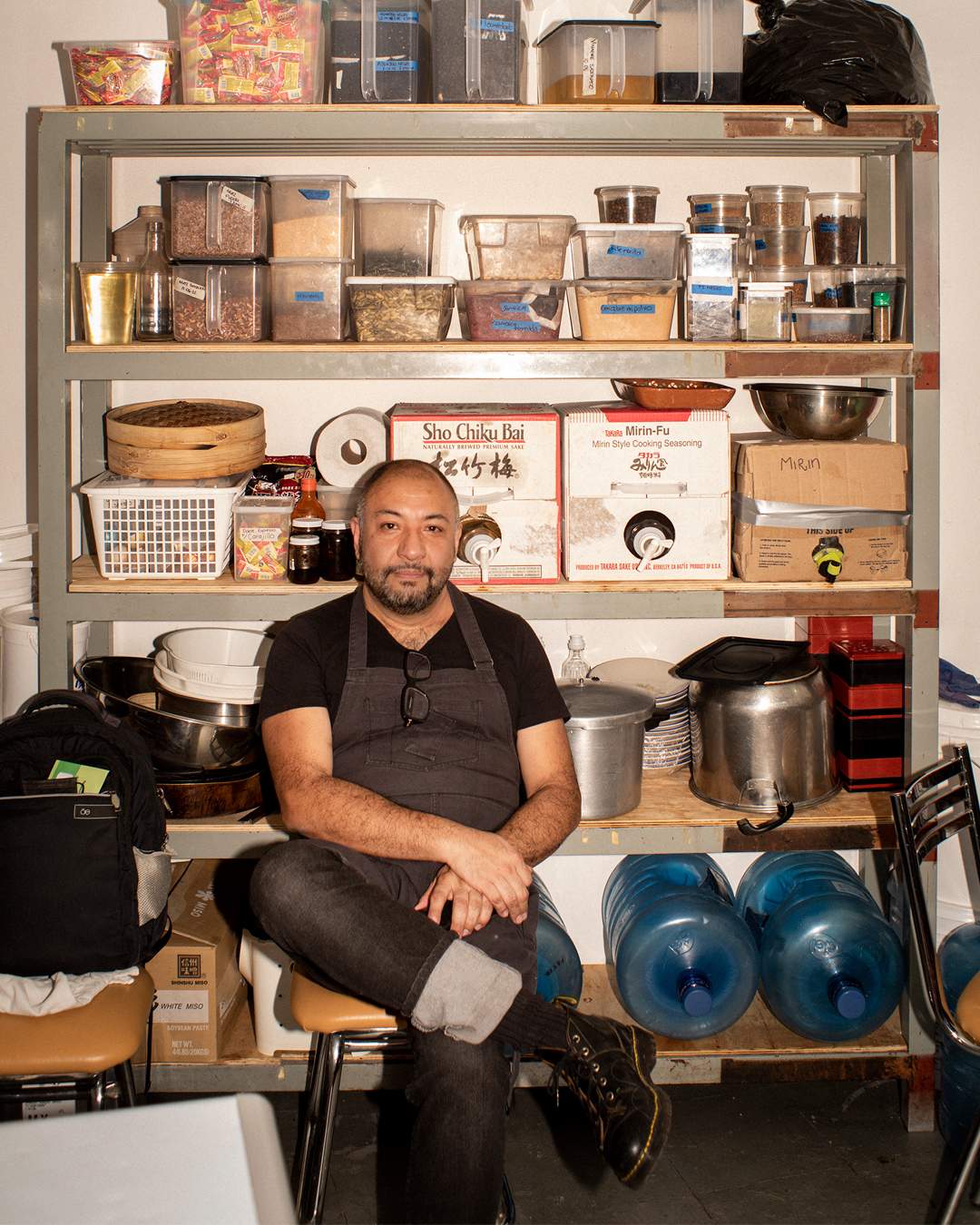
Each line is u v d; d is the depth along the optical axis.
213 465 2.17
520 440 2.18
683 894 2.32
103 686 2.40
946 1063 2.22
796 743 2.23
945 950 2.29
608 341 2.14
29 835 1.81
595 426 2.18
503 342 2.12
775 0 2.24
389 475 1.93
